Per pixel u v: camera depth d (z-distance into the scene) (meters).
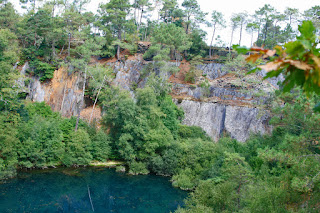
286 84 2.77
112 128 42.88
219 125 45.78
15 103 36.28
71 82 50.47
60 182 32.34
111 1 57.78
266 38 64.06
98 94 46.31
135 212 26.22
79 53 51.28
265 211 14.97
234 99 47.16
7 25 57.09
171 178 35.75
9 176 31.53
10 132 31.61
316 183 13.80
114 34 65.19
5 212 23.55
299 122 19.52
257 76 49.00
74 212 25.50
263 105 41.94
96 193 30.38
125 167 39.75
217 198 17.94
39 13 51.84
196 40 61.69
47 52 52.00
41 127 36.66
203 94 49.84
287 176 15.94
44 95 50.00
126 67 54.09
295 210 14.52
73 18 53.81
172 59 59.41
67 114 48.72
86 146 39.31
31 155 34.56
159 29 57.81
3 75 35.62
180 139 41.97
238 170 21.02
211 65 55.25
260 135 39.62
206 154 34.72
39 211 24.69
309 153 17.19
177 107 47.06
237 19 57.56
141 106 41.78
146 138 37.75
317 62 2.25
